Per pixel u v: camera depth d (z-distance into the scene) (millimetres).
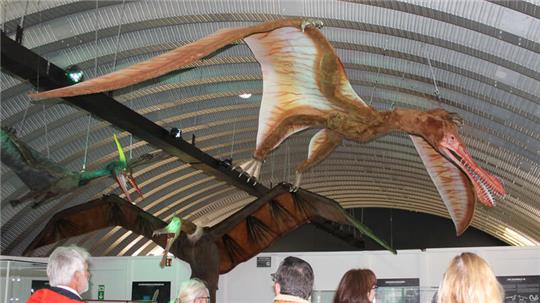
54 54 12219
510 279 11484
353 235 24797
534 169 15578
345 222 11734
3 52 9570
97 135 16000
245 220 12430
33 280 7301
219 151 19609
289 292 3381
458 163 7590
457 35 10836
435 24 10891
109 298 14617
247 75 14398
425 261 12102
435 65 12352
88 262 3941
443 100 14250
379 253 12508
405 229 31312
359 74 14414
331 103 7879
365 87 15219
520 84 11508
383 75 14219
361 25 11477
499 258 11625
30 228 16953
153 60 5812
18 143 8852
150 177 19594
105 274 14773
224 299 13500
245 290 13398
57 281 3740
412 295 8523
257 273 13383
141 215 12805
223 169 17328
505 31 9703
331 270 12742
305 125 8125
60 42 11938
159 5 11352
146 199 21031
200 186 22672
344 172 23516
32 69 10094
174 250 12258
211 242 12039
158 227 12664
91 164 16859
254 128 18188
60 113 14141
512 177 17203
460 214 8453
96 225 13320
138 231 13016
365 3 10430
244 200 24938
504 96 12562
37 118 13969
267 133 8133
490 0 9133
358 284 3758
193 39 12461
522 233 23438
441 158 8078
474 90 12820
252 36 7359
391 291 8609
